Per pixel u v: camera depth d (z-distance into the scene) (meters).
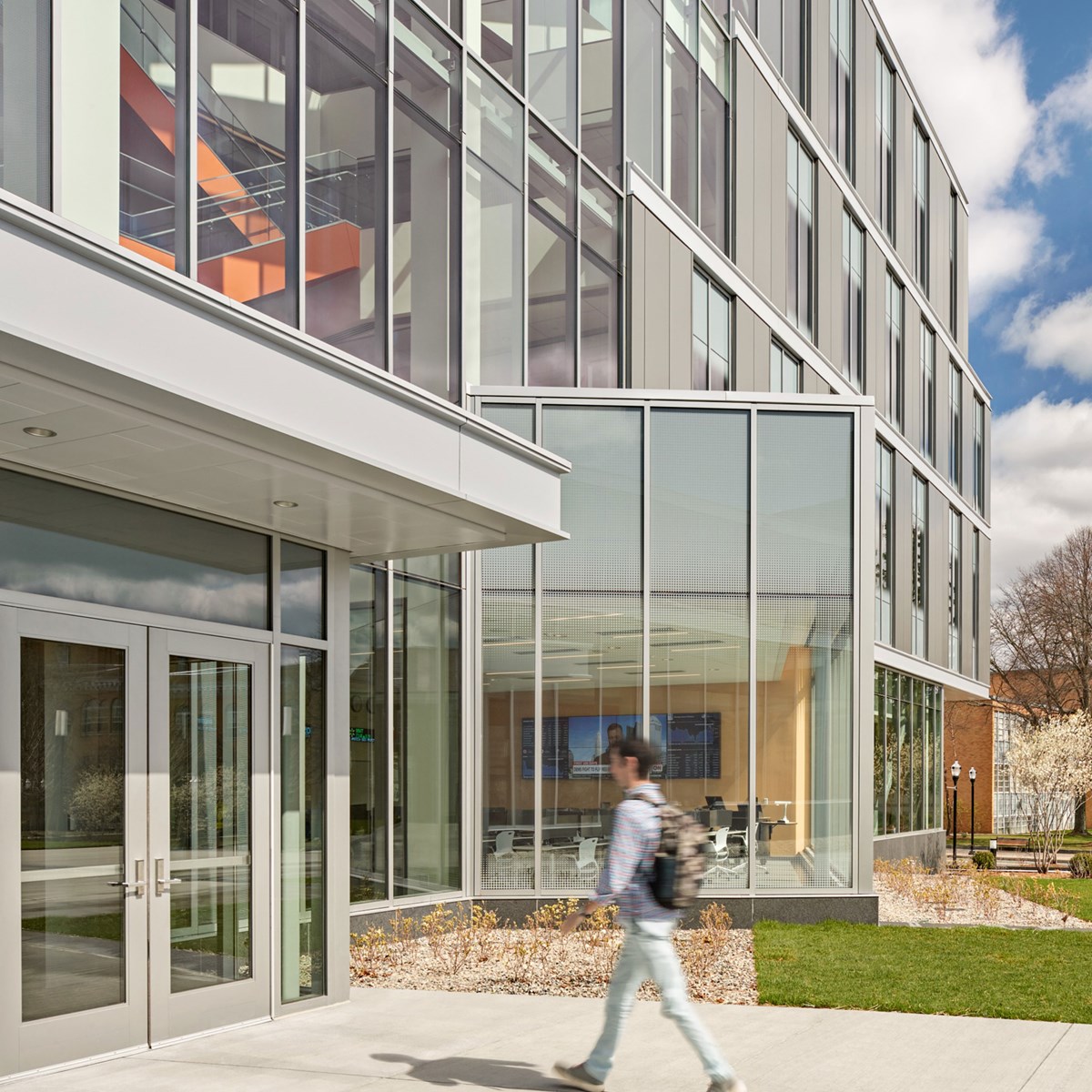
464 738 15.30
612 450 15.99
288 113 9.11
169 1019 8.50
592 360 17.28
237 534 9.52
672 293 19.14
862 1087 7.47
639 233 18.30
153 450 7.30
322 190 9.58
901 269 33.00
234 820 9.23
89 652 8.06
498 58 15.60
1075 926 16.55
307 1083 7.52
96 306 6.16
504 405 15.66
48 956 7.59
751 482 15.98
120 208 7.27
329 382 7.89
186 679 8.85
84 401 6.34
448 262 12.34
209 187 8.16
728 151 22.11
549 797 15.42
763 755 15.66
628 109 18.59
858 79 30.22
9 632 7.48
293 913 9.86
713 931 13.73
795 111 25.14
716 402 16.09
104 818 8.06
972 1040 8.79
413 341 11.78
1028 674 57.53
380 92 10.44
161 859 8.48
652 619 15.80
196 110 7.92
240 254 8.43
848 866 15.56
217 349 6.97
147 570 8.63
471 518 9.67
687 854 6.94
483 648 15.66
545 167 16.47
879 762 27.80
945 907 18.22
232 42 8.51
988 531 42.06
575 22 17.34
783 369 24.00
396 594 14.25
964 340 40.25
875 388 30.05
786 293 24.31
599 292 17.53
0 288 5.66
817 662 15.80
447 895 14.80
